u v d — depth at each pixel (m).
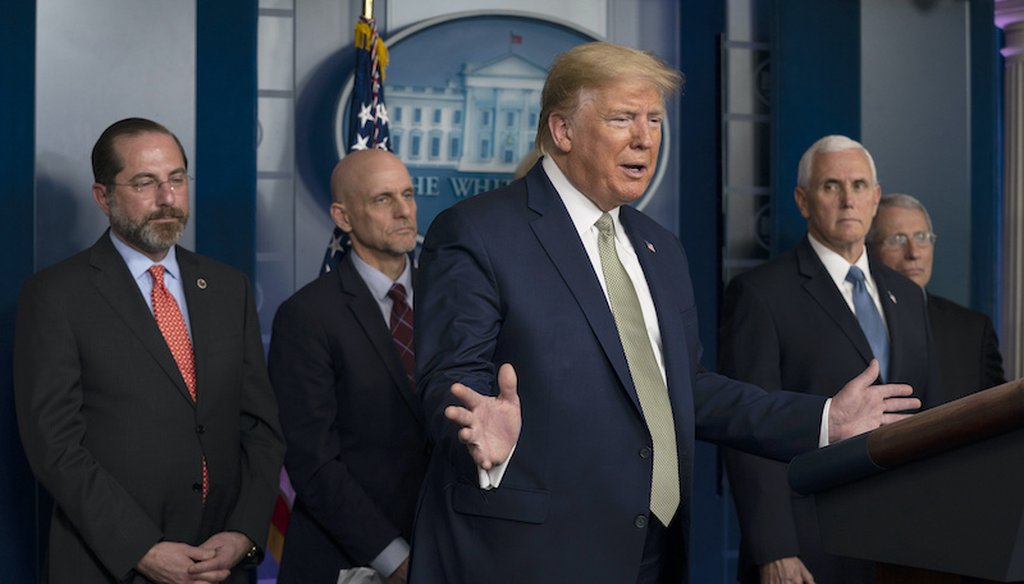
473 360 1.85
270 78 3.93
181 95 3.63
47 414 2.56
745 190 4.26
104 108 3.55
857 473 1.33
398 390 2.92
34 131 3.47
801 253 3.14
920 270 3.71
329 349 2.93
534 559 1.87
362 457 2.90
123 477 2.60
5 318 3.37
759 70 4.29
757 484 2.93
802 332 3.02
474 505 1.90
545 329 1.92
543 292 1.93
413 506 2.88
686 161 4.24
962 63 4.33
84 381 2.63
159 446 2.63
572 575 1.87
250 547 2.70
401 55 4.04
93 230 3.51
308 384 2.90
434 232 2.03
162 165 2.75
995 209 4.41
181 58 3.63
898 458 1.27
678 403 1.99
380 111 3.64
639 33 4.21
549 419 1.89
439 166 4.07
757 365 3.00
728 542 4.20
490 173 4.10
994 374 3.71
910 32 4.30
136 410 2.63
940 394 3.08
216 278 2.88
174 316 2.77
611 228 2.06
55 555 2.59
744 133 4.27
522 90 4.13
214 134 3.66
